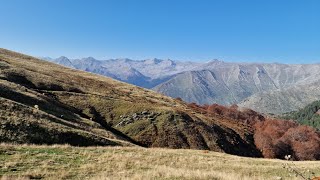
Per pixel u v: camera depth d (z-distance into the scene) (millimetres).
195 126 111562
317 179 17266
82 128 65312
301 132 172250
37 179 23562
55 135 52094
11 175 23500
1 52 149500
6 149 32031
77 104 99688
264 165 40188
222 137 116688
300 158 149375
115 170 28578
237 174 30281
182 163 36781
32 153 31875
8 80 92250
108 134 71562
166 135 99562
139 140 94812
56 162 29609
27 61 145875
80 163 30297
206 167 35719
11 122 50469
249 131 149500
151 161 35469
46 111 69875
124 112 105625
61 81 114562
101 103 106938
